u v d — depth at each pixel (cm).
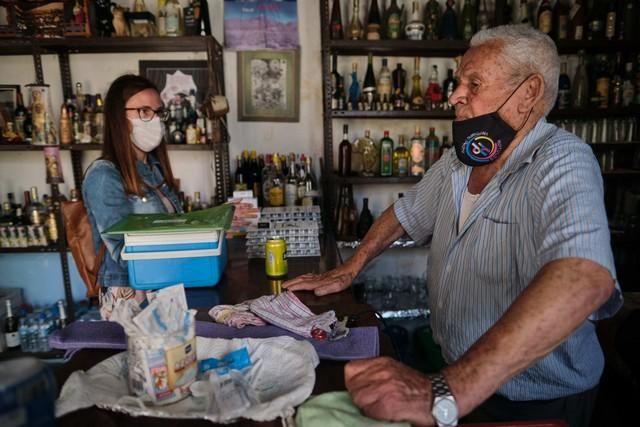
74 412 64
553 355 101
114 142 147
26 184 282
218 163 250
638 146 283
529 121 107
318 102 281
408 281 297
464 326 114
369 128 286
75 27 234
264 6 268
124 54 271
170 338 64
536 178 93
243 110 280
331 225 258
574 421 107
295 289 121
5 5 234
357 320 100
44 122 243
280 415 62
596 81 271
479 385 64
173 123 256
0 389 42
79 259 174
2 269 285
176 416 62
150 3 267
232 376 70
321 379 75
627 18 261
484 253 107
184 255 126
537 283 70
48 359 257
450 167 131
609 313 85
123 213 140
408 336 279
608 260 71
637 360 133
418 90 268
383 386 64
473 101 107
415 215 143
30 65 271
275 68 277
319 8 273
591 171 86
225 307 103
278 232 164
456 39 260
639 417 156
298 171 265
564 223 76
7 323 262
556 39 257
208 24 256
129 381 68
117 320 65
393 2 258
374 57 278
